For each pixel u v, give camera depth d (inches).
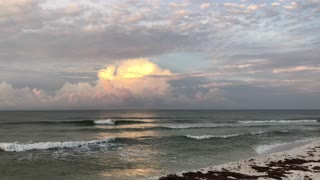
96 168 758.5
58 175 686.5
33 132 1638.8
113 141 1251.2
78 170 735.1
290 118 3782.0
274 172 675.4
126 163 821.2
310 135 1617.9
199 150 1059.3
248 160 836.0
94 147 1103.6
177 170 739.4
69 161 845.8
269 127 2114.9
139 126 2082.9
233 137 1437.0
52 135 1504.7
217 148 1107.9
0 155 927.0
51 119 2947.8
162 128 1920.5
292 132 1747.0
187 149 1080.2
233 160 877.8
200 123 2480.3
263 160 836.0
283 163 791.1
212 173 662.5
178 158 904.3
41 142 1191.6
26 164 802.2
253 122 2664.9
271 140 1359.5
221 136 1448.1
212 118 3531.0
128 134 1569.9
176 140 1309.1
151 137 1400.1
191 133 1642.5
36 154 952.3
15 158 883.4
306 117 4146.2
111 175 685.3
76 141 1214.3
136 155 949.2
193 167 777.6
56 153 974.4
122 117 3636.8
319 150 1034.7
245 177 627.5
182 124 2329.0
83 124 2215.8
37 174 695.7
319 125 2384.4
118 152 1003.3
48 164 803.4
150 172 716.0
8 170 733.3
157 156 935.0
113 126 2069.4
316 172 682.2
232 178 619.8
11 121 2445.9
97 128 1894.7
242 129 1919.3
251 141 1311.5
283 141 1333.7
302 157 891.4
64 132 1652.3
